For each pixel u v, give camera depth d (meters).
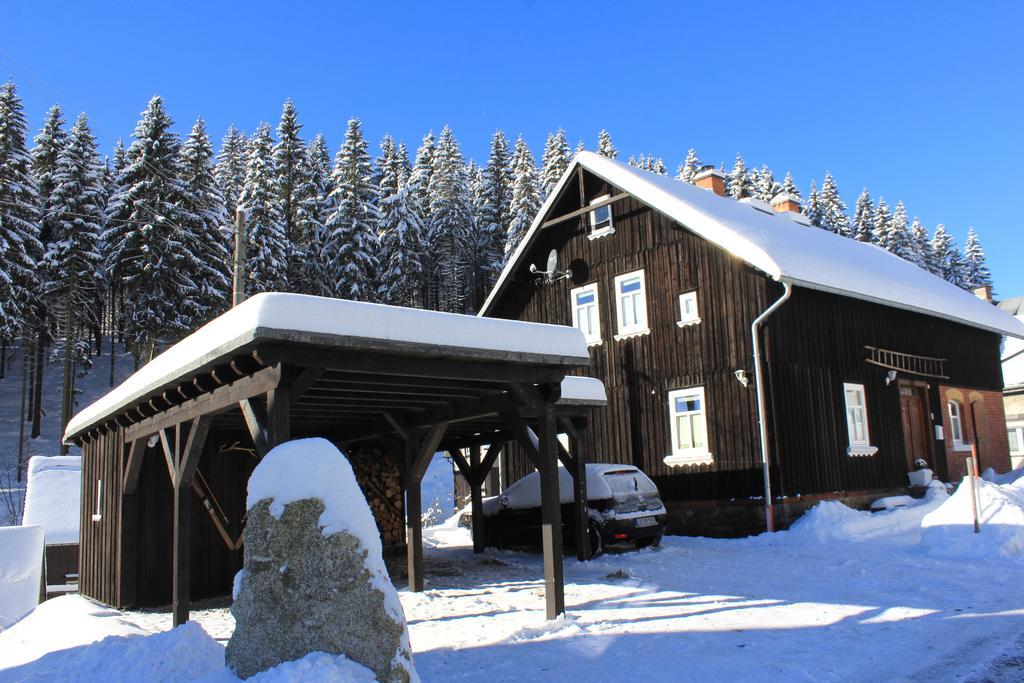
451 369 7.51
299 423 11.91
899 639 6.89
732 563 12.16
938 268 65.12
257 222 38.06
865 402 18.27
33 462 16.66
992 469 22.72
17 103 38.59
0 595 11.20
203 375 7.45
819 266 17.36
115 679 5.36
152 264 33.28
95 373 49.12
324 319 6.36
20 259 36.66
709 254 17.58
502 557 14.73
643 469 18.28
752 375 16.39
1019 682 5.58
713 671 6.00
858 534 14.72
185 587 8.05
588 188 20.69
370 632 4.61
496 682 5.93
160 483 11.08
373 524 4.91
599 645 6.96
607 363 19.55
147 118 34.84
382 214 46.03
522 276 22.05
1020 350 32.03
